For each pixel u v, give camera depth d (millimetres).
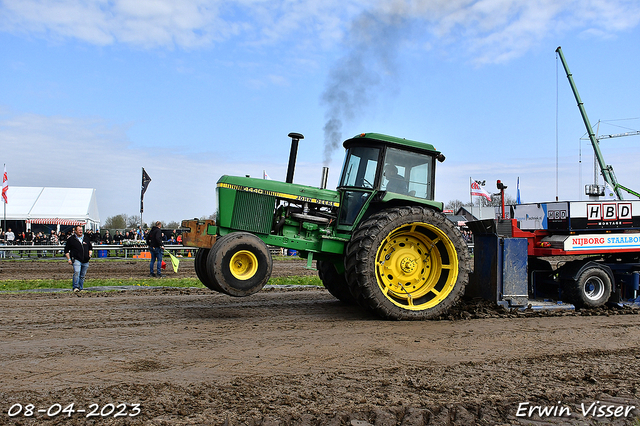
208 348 5227
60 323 6562
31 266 16609
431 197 7820
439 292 7430
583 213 8570
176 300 8906
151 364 4598
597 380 4328
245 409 3508
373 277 6945
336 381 4176
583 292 8227
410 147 7648
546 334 6176
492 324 6820
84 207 32750
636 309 8273
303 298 9406
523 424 3418
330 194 7645
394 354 5102
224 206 7246
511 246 7879
